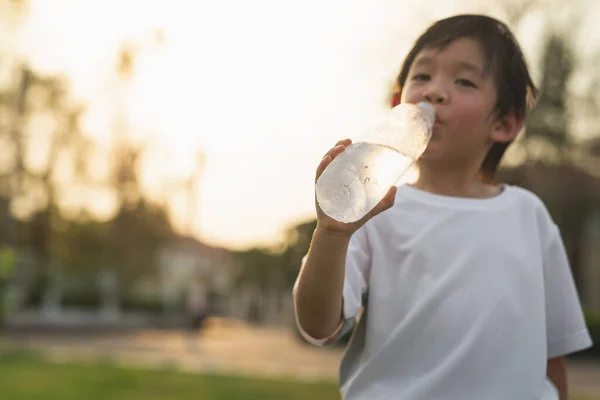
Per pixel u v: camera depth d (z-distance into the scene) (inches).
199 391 318.3
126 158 1098.1
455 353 52.7
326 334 51.1
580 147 777.6
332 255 48.2
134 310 1322.6
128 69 987.9
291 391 331.0
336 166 47.7
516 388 53.0
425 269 54.5
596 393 383.6
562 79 693.9
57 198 1116.5
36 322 873.5
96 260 1224.8
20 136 1057.5
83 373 378.6
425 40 60.1
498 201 57.9
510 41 59.8
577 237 938.7
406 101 59.1
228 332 1128.2
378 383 53.9
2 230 1087.0
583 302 987.9
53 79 1052.5
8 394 287.0
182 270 2101.4
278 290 1975.9
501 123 59.3
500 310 53.7
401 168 52.6
